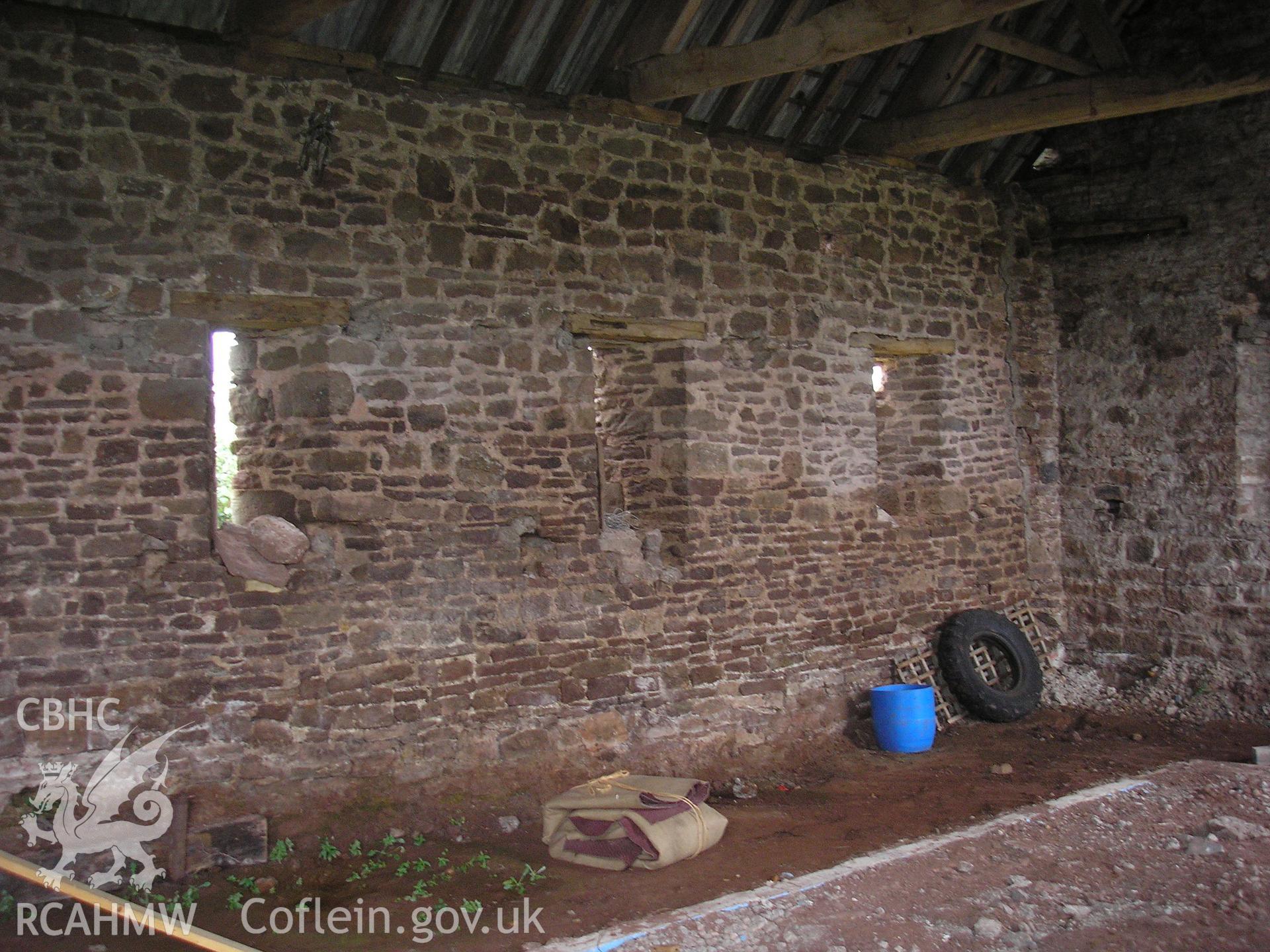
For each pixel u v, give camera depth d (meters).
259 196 5.44
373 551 5.73
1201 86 6.60
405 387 5.84
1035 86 7.17
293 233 5.53
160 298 5.21
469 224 6.04
